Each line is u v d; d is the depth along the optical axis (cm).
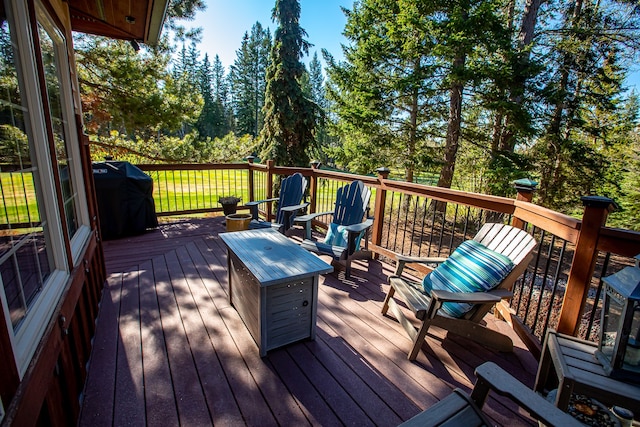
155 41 363
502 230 220
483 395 112
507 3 699
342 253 304
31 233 135
